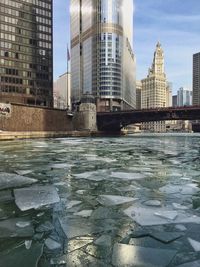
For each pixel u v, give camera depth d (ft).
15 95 369.71
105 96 592.19
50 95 410.52
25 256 21.50
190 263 20.44
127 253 21.97
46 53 403.13
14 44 368.68
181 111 311.27
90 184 45.68
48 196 37.96
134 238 24.71
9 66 364.58
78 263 20.48
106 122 368.27
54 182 47.01
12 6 364.79
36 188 42.52
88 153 97.55
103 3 595.06
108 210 32.22
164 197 37.78
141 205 34.22
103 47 595.06
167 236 25.05
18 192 40.06
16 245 23.44
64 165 66.90
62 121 315.17
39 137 245.65
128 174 54.75
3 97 356.59
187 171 58.85
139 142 181.16
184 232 25.96
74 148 120.06
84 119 346.13
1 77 357.00
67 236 25.14
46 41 402.11
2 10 355.77
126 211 31.83
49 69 407.85
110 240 24.27
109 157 85.20
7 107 228.43
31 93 386.52
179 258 21.13
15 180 48.26
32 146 130.00
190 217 29.89
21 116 247.29
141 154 95.45
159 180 48.98
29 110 258.57
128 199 36.81
